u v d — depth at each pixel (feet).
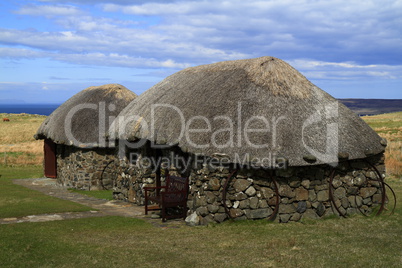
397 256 22.26
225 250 23.90
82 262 21.59
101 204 42.57
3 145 134.62
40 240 26.00
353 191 34.68
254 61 37.63
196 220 31.71
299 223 31.45
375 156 35.91
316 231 28.78
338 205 33.88
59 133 57.31
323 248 23.95
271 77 35.50
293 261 21.31
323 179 33.17
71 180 57.72
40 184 61.36
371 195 35.63
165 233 29.01
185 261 21.74
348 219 33.04
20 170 80.12
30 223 31.63
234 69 38.04
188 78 41.93
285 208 31.78
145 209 36.58
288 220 31.86
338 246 24.41
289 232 28.45
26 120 252.42
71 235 27.99
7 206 39.96
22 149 116.57
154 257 22.49
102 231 29.66
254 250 23.71
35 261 21.66
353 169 34.81
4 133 175.32
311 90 36.45
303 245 24.76
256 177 31.42
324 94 37.35
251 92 34.22
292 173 31.81
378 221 32.37
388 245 24.70
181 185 35.29
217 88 36.17
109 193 52.24
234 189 31.30
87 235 28.14
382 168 36.24
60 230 29.45
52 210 37.73
